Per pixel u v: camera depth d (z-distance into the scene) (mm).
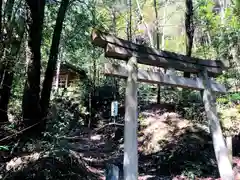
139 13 12672
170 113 7543
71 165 4281
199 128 6125
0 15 4691
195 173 4707
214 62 4137
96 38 3199
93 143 8336
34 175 3770
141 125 7680
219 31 9758
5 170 3922
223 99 7715
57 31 5895
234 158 5539
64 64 14500
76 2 7789
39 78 5418
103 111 12219
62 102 12211
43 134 5156
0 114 6027
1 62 5062
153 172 5105
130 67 3342
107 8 11773
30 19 5273
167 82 3629
